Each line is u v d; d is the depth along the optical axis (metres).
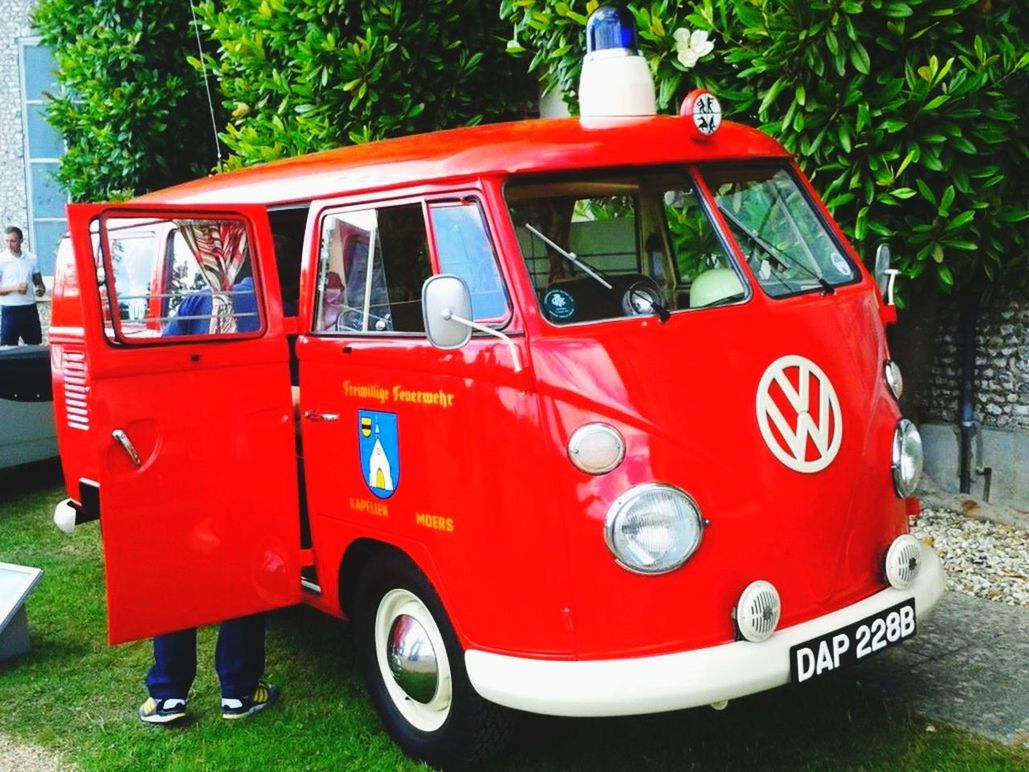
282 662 4.94
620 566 3.23
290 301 4.60
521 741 4.00
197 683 4.73
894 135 5.38
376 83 7.40
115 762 4.03
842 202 5.41
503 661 3.39
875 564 3.66
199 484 3.94
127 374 3.75
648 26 5.67
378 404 3.82
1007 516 6.16
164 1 10.67
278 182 4.49
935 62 5.14
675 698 3.17
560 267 3.54
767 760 3.74
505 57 7.90
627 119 3.89
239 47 8.00
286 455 4.14
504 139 3.71
